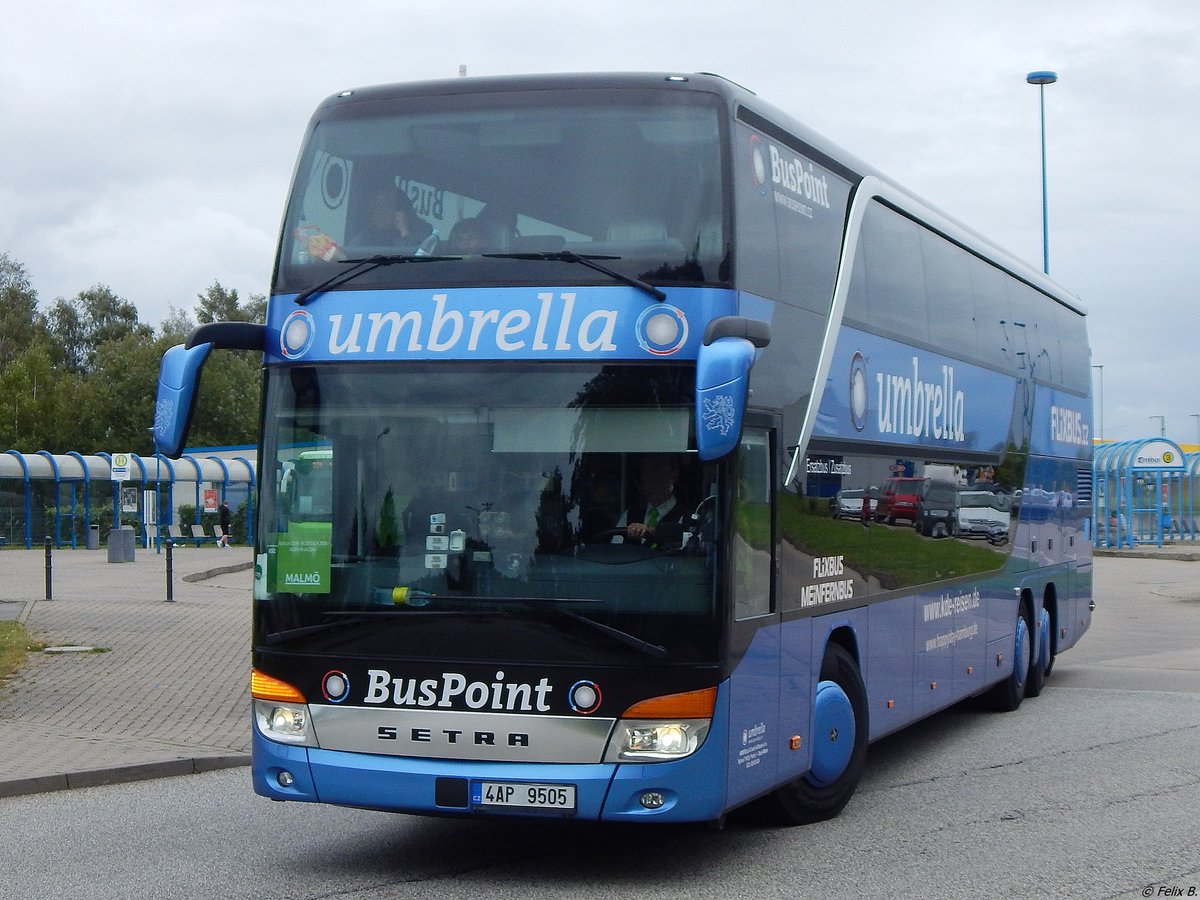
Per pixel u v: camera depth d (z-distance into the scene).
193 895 7.20
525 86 7.85
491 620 7.20
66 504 49.53
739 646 7.43
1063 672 17.92
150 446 82.19
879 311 10.21
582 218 7.53
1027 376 14.73
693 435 7.23
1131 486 46.59
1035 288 15.38
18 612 22.34
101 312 103.50
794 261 8.58
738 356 6.72
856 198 9.84
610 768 7.08
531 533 7.25
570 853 8.24
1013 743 12.34
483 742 7.16
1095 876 7.57
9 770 10.39
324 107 8.11
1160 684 16.58
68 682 15.09
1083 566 17.69
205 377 87.12
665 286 7.36
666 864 7.95
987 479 13.11
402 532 7.37
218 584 30.84
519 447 7.34
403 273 7.63
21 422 77.81
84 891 7.26
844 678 9.31
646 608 7.14
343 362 7.60
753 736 7.66
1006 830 8.78
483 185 7.67
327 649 7.39
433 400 7.45
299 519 7.54
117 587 28.88
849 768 9.28
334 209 7.84
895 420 10.47
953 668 11.91
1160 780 10.45
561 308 7.41
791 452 8.39
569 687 7.11
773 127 8.43
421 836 8.71
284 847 8.40
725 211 7.52
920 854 8.15
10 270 98.62
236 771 11.06
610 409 7.30
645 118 7.65
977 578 12.72
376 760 7.27
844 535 9.29
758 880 7.54
